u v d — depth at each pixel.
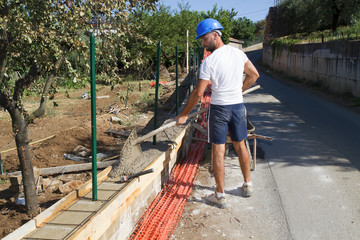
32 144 7.42
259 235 3.19
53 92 3.84
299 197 3.94
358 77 11.21
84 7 3.03
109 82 3.62
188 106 3.68
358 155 5.38
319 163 5.07
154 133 3.80
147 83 19.86
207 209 3.67
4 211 4.17
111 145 7.33
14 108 3.61
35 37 2.89
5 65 3.38
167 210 3.57
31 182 3.90
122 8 3.36
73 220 2.47
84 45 3.10
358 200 3.82
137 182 3.24
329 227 3.29
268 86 16.50
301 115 8.84
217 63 3.49
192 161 5.04
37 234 2.30
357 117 8.49
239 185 4.30
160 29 22.62
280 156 5.44
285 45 22.41
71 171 5.43
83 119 10.33
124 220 3.00
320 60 15.14
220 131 3.59
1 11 2.96
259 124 7.79
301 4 27.81
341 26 25.02
